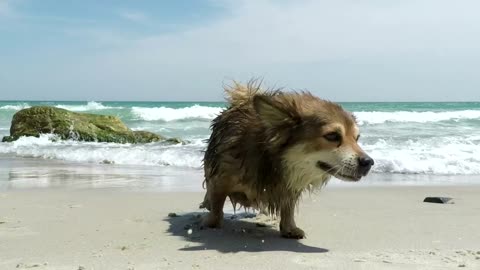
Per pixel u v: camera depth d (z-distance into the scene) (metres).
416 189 2.62
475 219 1.83
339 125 1.44
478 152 4.03
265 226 1.74
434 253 1.36
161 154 4.21
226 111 1.66
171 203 2.17
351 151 1.41
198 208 2.05
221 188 1.64
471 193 2.49
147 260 1.31
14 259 1.32
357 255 1.35
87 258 1.33
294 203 1.56
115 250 1.41
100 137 5.76
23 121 6.05
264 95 1.45
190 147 4.79
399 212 1.97
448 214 1.93
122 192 2.48
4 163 3.91
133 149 4.62
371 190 2.57
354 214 1.93
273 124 1.46
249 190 1.56
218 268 1.24
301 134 1.45
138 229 1.67
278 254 1.37
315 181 1.54
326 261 1.29
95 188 2.62
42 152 4.58
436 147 4.44
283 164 1.48
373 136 5.68
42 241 1.50
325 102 1.51
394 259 1.31
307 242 1.51
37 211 1.95
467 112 9.26
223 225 1.74
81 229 1.66
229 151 1.55
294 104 1.47
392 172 3.38
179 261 1.30
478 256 1.33
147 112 9.56
